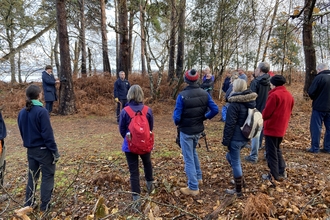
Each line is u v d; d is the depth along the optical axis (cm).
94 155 586
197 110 370
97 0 1850
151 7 1173
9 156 604
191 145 381
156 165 504
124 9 1148
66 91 1066
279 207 327
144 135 344
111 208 362
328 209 312
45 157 349
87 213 351
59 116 1047
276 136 390
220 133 741
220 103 1252
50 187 356
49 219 328
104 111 1099
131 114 350
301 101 1059
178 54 1480
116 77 1432
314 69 1031
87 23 1975
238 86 352
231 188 397
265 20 1241
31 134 341
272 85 400
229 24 1259
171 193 388
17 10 1411
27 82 1451
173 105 1222
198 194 385
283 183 396
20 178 477
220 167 479
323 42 1185
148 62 1230
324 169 448
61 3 1022
